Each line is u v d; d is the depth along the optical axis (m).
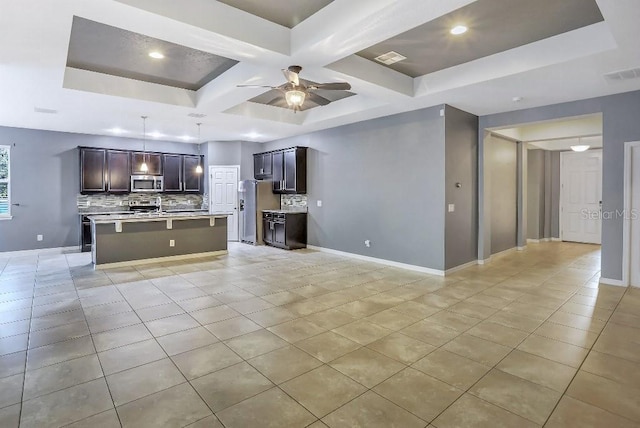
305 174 7.75
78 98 4.84
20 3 2.46
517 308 3.83
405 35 3.55
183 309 3.79
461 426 1.94
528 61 3.76
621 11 2.56
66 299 4.12
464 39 3.64
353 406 2.11
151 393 2.24
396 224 5.93
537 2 2.93
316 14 3.13
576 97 4.79
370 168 6.34
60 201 7.45
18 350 2.83
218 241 7.01
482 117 5.96
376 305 3.93
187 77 4.80
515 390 2.28
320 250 7.47
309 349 2.86
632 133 4.51
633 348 2.88
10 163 6.93
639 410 2.07
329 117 6.26
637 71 3.79
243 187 8.73
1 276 5.19
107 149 7.75
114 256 5.84
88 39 3.63
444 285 4.77
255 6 3.02
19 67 3.69
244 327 3.31
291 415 2.03
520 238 7.75
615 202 4.69
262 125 6.81
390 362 2.65
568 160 9.05
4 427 1.90
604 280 4.84
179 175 8.77
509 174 7.41
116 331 3.20
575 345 2.93
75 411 2.05
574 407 2.10
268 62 3.58
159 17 2.68
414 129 5.63
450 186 5.41
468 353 2.79
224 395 2.22
